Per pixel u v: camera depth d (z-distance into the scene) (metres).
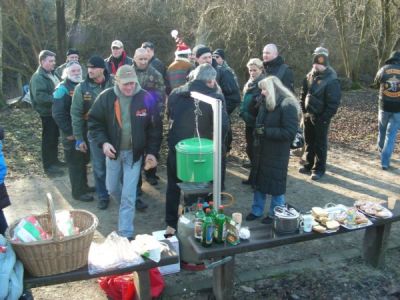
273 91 4.36
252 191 5.88
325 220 3.70
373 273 3.99
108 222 4.92
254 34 15.25
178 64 6.36
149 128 4.21
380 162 7.21
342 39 16.19
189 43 15.71
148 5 15.84
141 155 4.21
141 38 16.30
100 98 4.13
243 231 3.46
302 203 5.49
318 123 6.06
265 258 4.22
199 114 4.10
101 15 15.67
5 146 7.66
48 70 6.15
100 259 3.14
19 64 15.04
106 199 5.29
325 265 4.10
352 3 15.73
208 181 3.77
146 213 5.18
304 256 4.27
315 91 5.97
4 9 12.98
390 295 3.68
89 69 4.78
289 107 4.34
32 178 6.27
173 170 4.28
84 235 2.92
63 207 5.34
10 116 9.93
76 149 5.22
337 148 8.05
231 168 6.81
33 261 2.83
